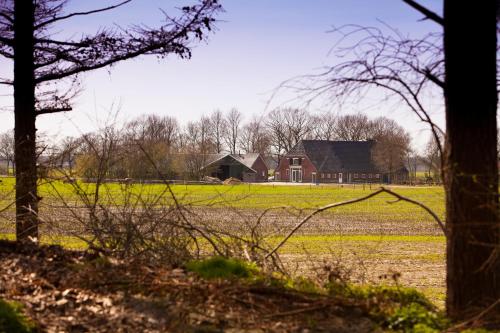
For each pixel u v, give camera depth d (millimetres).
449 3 7250
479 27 7148
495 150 7191
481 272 7062
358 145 122938
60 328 6844
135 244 9812
